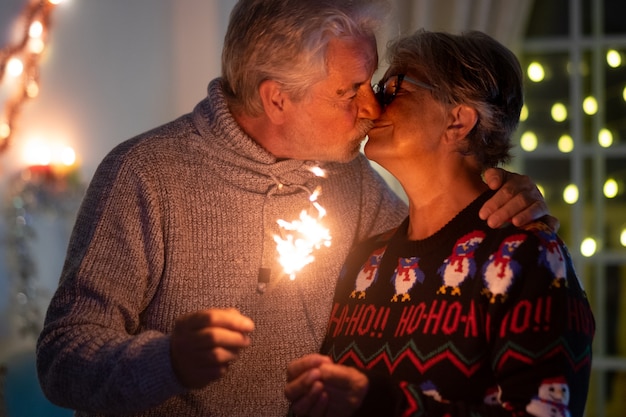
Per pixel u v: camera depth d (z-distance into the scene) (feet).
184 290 5.81
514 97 5.57
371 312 5.57
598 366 13.74
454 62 5.48
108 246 5.66
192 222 5.85
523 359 4.78
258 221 5.98
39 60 15.40
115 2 15.58
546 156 14.05
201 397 5.83
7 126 15.42
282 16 5.57
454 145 5.54
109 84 15.65
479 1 13.14
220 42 14.87
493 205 5.26
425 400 4.88
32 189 15.53
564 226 13.99
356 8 5.64
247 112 5.90
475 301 5.04
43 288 15.84
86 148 15.80
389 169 5.69
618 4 13.75
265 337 5.98
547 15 13.98
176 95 15.17
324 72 5.57
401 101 5.59
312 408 4.91
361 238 6.54
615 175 13.82
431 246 5.44
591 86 13.87
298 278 6.07
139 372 4.93
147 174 5.81
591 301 13.85
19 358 15.24
